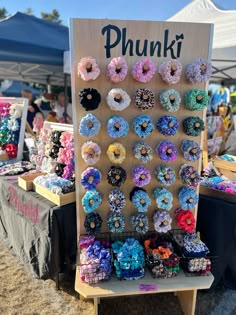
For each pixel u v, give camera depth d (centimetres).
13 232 213
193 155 160
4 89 1018
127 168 165
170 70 149
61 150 204
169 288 145
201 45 159
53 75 679
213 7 387
